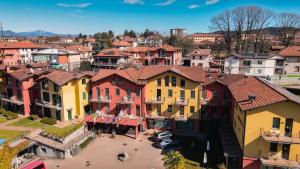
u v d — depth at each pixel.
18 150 41.28
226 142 42.38
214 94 53.97
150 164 42.50
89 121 53.81
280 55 92.88
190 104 53.25
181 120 53.22
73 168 41.53
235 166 40.16
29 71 65.94
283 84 87.06
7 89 66.00
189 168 40.25
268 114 34.91
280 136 34.78
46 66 83.88
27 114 63.81
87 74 61.16
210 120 53.28
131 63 102.00
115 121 52.81
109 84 55.94
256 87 41.91
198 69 56.03
